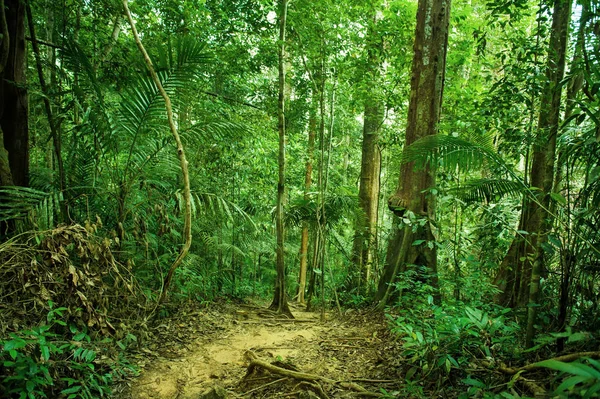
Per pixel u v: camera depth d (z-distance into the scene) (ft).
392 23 20.85
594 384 3.85
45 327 7.55
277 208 19.62
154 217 15.05
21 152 12.34
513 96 13.43
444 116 19.12
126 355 11.14
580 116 7.71
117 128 12.66
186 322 15.01
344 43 20.80
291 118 23.68
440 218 17.72
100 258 10.12
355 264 25.43
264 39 20.40
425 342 9.00
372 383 9.55
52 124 12.91
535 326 8.23
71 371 8.60
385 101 22.53
